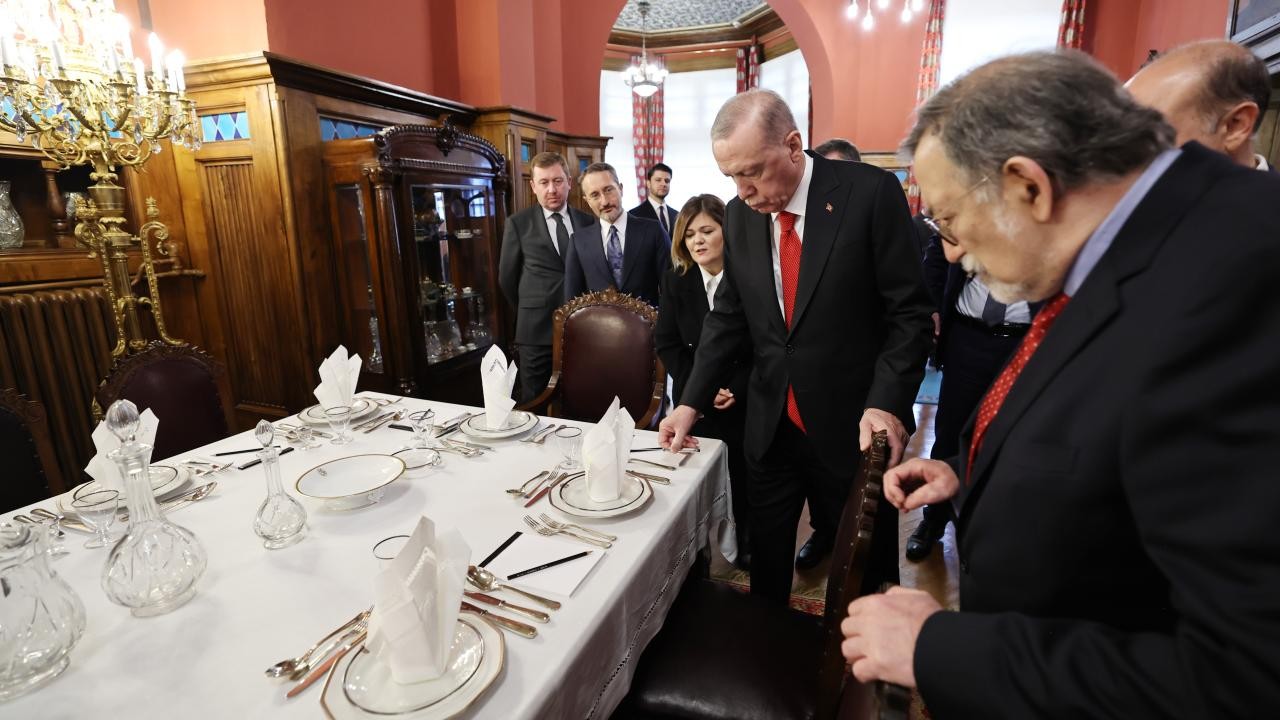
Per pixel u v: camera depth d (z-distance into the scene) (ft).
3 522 4.04
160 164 9.30
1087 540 1.98
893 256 4.95
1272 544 1.45
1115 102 1.94
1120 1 17.25
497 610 3.08
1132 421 1.73
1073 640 1.84
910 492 3.24
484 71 13.58
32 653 2.60
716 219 6.77
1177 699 1.59
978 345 7.06
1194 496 1.59
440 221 10.62
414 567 2.54
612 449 4.07
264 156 8.93
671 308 7.45
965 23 19.25
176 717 2.44
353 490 4.29
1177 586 1.62
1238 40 10.00
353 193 9.39
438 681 2.53
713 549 8.09
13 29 7.01
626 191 33.60
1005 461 2.16
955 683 1.95
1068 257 2.10
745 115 4.71
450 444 5.32
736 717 3.75
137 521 3.15
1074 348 1.98
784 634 4.34
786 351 5.40
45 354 8.30
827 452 5.44
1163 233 1.86
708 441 5.29
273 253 9.23
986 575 2.27
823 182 5.14
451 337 11.07
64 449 8.57
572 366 7.95
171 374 6.17
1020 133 1.96
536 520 3.98
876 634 2.19
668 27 29.76
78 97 6.55
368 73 11.21
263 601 3.18
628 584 3.36
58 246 8.86
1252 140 3.81
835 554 3.64
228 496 4.42
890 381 4.82
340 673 2.58
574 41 17.98
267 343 9.63
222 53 9.31
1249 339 1.57
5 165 8.50
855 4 18.61
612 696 3.28
